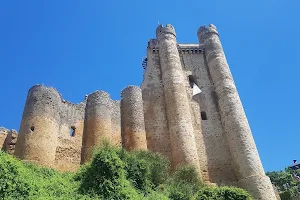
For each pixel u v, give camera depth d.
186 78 33.75
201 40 37.19
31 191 14.00
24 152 21.16
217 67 33.09
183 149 26.47
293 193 39.81
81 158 24.36
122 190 16.27
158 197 17.50
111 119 27.25
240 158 26.73
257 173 25.52
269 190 24.69
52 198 13.88
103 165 16.89
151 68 33.75
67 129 25.06
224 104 30.31
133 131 27.00
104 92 28.02
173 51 34.00
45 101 23.89
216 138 29.42
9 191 13.12
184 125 27.97
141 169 19.19
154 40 36.38
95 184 16.28
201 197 17.94
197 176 23.31
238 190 18.14
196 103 31.69
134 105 28.62
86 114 26.84
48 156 22.03
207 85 33.25
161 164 22.44
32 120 22.62
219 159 28.14
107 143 20.69
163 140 28.44
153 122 29.58
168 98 30.27
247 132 27.95
